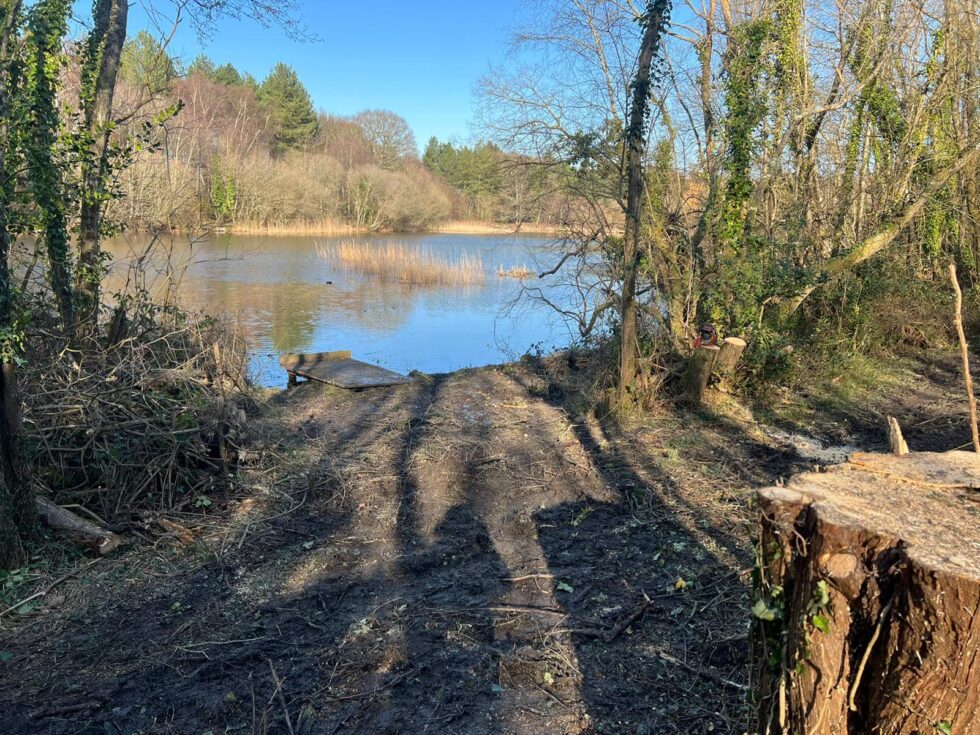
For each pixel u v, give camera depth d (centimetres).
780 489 235
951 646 186
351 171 5047
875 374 1010
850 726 219
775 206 1168
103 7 726
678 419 791
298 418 782
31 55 587
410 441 695
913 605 190
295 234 4388
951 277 322
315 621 390
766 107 1004
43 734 302
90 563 441
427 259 2639
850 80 1267
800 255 1083
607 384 879
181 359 718
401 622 388
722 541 482
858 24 1183
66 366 553
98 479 507
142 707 319
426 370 1251
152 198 1036
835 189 1305
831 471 257
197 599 411
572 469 630
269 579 436
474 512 545
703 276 978
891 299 1159
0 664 346
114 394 539
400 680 339
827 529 207
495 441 702
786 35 1055
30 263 661
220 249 3297
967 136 1280
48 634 372
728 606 398
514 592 424
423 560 461
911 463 262
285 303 1938
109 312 850
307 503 551
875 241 1021
